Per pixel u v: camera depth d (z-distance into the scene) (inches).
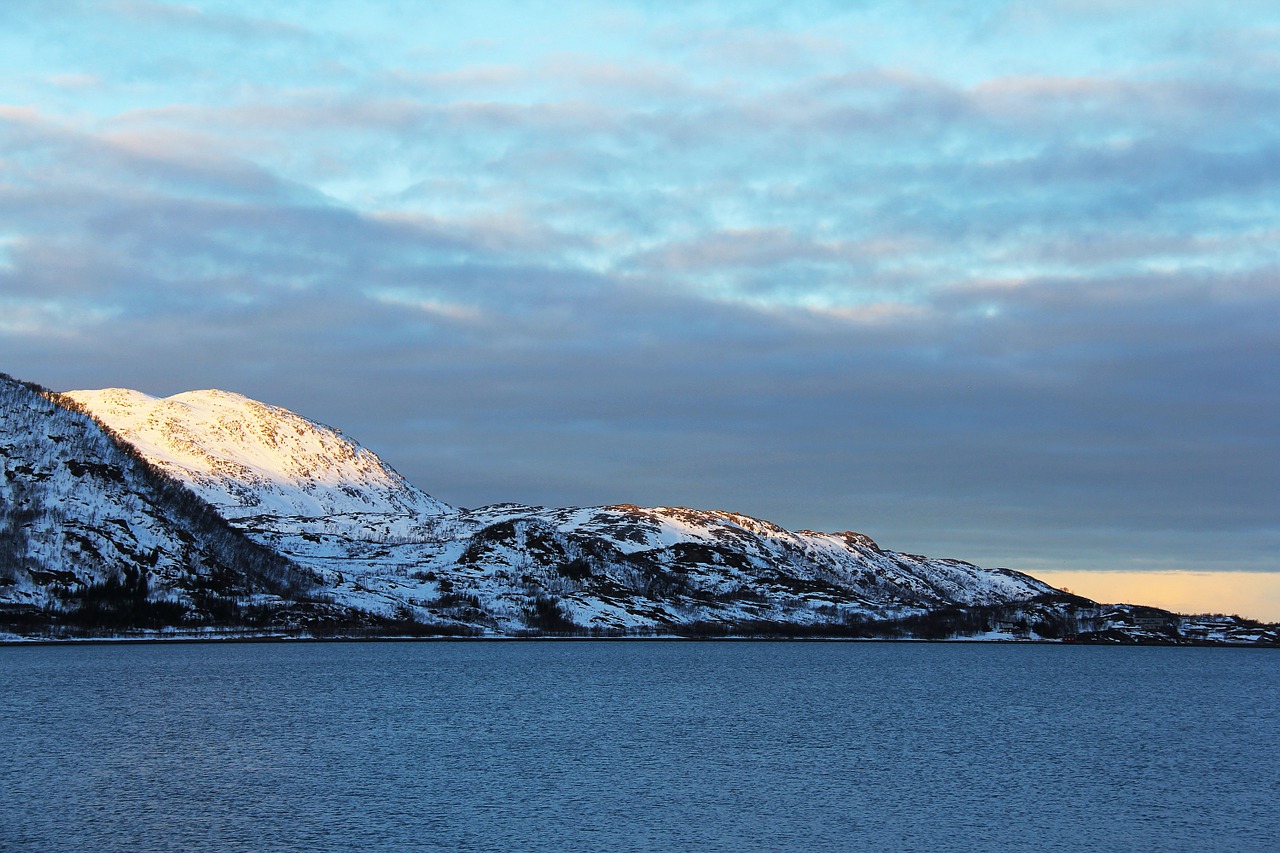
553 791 3346.5
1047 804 3299.7
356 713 5221.5
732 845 2755.9
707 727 4977.9
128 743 4168.3
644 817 3024.1
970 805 3262.8
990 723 5393.7
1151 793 3499.0
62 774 3513.8
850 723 5265.8
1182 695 7421.3
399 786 3380.9
